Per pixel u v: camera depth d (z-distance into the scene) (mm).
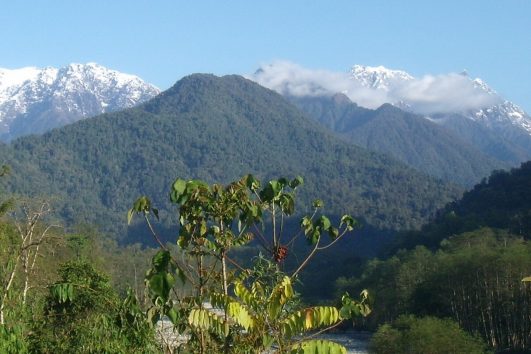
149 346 11648
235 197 7359
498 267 56656
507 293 56562
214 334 7836
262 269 7711
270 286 7645
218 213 7328
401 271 68625
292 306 7609
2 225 15195
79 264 16500
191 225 7348
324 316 7051
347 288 72062
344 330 63844
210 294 7074
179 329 8000
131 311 8859
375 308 65438
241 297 7168
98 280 16266
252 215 7367
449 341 46844
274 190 7484
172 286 5883
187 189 7191
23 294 13094
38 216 14914
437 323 48719
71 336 13867
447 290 60125
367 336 61125
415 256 71625
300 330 7125
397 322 52750
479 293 58500
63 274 16516
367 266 79125
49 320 14148
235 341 7305
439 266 63375
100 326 13031
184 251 7395
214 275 7605
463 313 59281
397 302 65812
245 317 6977
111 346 12445
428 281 62562
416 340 47031
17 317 12422
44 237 14836
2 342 9828
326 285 81250
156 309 7281
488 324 58375
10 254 13102
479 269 57969
